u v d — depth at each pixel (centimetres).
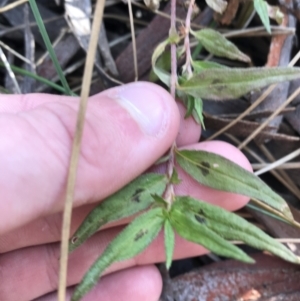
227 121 16
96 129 11
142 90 12
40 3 18
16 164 11
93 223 11
